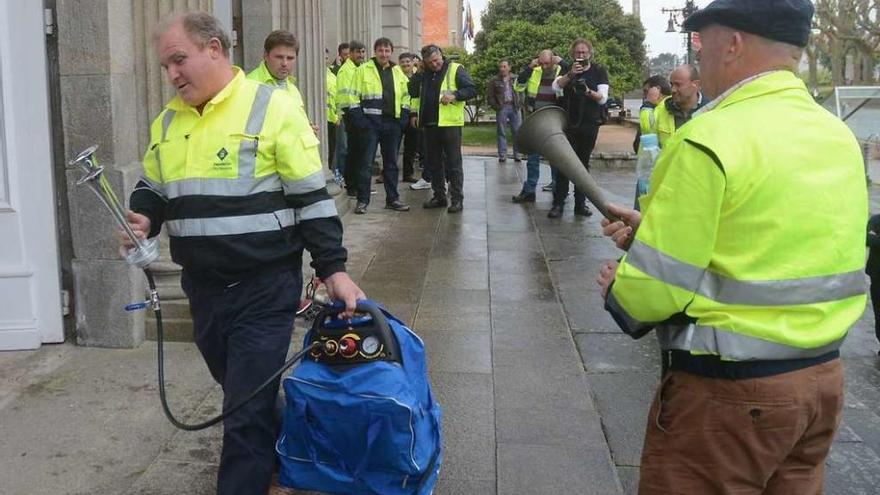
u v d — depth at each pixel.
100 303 5.32
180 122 3.14
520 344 5.68
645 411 4.62
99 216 5.23
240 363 3.09
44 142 5.19
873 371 5.35
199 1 5.64
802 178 2.18
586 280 7.28
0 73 5.08
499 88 15.49
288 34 6.60
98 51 5.09
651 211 2.22
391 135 10.34
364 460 2.89
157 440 4.20
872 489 3.87
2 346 5.29
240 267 3.09
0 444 4.13
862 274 2.32
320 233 3.11
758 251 2.17
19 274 5.25
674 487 2.32
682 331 2.26
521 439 4.27
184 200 3.07
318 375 2.92
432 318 6.21
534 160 10.93
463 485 3.81
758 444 2.23
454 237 8.93
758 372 2.20
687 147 2.19
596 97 9.51
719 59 2.33
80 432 4.27
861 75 31.22
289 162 3.08
